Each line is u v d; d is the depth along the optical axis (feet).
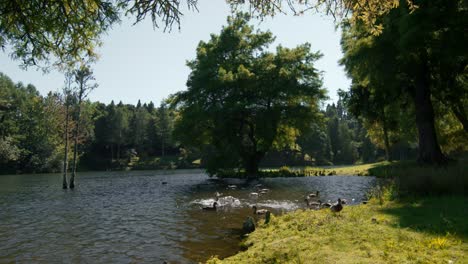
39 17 19.15
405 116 138.72
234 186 105.50
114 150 355.56
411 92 107.24
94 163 310.45
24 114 258.98
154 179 150.20
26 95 311.47
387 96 116.78
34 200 79.46
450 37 71.92
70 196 87.15
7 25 19.45
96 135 328.49
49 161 245.04
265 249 28.27
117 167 301.84
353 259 22.31
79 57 24.58
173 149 379.96
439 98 109.40
